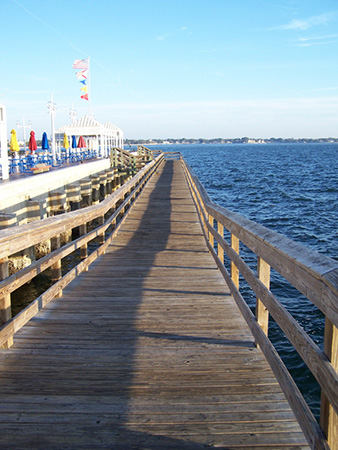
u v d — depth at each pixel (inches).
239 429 101.3
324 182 1653.5
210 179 1831.9
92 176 975.6
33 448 94.7
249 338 155.8
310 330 308.3
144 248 317.7
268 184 1595.7
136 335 159.0
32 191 622.2
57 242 201.0
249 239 143.4
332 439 73.2
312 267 77.7
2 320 142.9
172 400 114.3
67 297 204.5
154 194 654.5
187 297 203.9
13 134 815.7
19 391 118.9
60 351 145.0
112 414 107.7
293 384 95.5
